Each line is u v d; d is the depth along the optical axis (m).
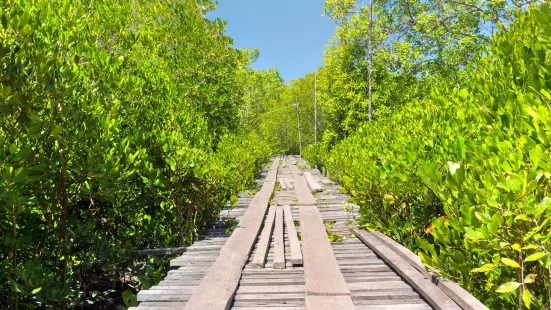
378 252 5.44
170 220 7.06
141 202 6.89
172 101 8.36
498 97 4.10
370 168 6.27
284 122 51.84
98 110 5.25
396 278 4.66
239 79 17.00
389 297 3.99
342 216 8.49
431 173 3.80
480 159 3.37
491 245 2.98
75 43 5.58
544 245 2.64
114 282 6.38
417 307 3.67
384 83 20.00
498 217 2.71
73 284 5.79
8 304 4.78
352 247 6.17
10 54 4.21
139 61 8.43
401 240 5.71
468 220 3.05
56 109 4.53
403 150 5.72
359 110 20.12
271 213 8.71
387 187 5.66
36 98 4.21
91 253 5.78
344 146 12.70
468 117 5.02
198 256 5.77
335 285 4.18
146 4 12.14
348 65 20.88
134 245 6.93
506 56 4.91
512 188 2.65
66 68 4.74
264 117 53.00
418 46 19.67
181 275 4.89
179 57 12.89
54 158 4.70
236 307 3.88
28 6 4.96
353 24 19.77
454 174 3.35
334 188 13.05
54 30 4.88
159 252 6.23
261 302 4.01
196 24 13.24
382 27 19.75
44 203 5.24
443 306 3.31
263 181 15.81
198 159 6.67
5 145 4.17
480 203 3.04
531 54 4.12
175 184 6.56
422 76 20.41
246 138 19.64
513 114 3.53
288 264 5.29
